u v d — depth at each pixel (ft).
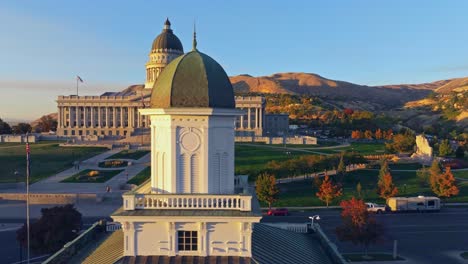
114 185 431.02
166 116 100.32
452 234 271.90
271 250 106.52
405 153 575.79
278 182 423.23
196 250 94.94
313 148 650.02
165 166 102.12
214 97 99.96
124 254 94.38
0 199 372.38
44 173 500.74
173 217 91.86
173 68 102.37
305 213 327.26
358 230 227.61
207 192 100.37
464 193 390.83
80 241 128.88
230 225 93.81
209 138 100.42
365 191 393.70
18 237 204.95
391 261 219.00
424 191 390.42
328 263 117.08
